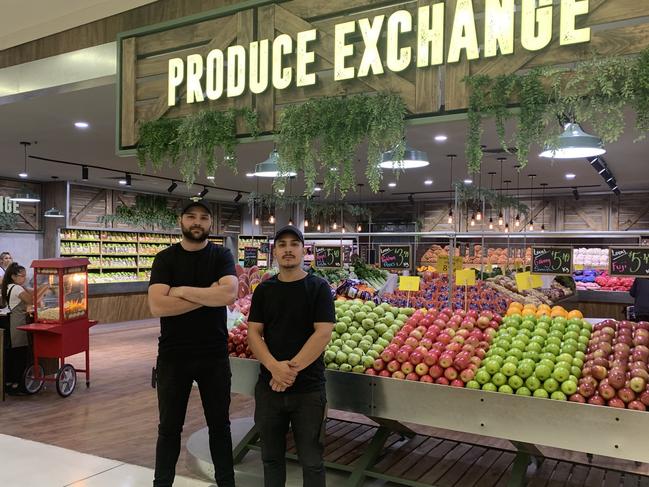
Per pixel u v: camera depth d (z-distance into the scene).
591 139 4.37
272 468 2.80
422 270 9.30
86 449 4.20
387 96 3.17
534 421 2.84
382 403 3.23
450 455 3.73
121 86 4.28
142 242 14.45
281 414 2.81
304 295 2.87
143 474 3.70
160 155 4.00
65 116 6.67
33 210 12.42
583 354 2.99
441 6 3.08
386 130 3.14
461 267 5.90
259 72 3.64
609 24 3.44
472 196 9.45
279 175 3.62
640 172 9.63
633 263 3.59
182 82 3.98
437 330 3.42
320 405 2.80
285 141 3.42
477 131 2.97
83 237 12.88
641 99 2.58
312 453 2.75
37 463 3.89
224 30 3.82
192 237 3.14
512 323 3.39
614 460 3.99
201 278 3.14
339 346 3.51
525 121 2.82
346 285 5.08
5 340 5.80
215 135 3.71
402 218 14.89
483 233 4.47
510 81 2.87
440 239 14.23
